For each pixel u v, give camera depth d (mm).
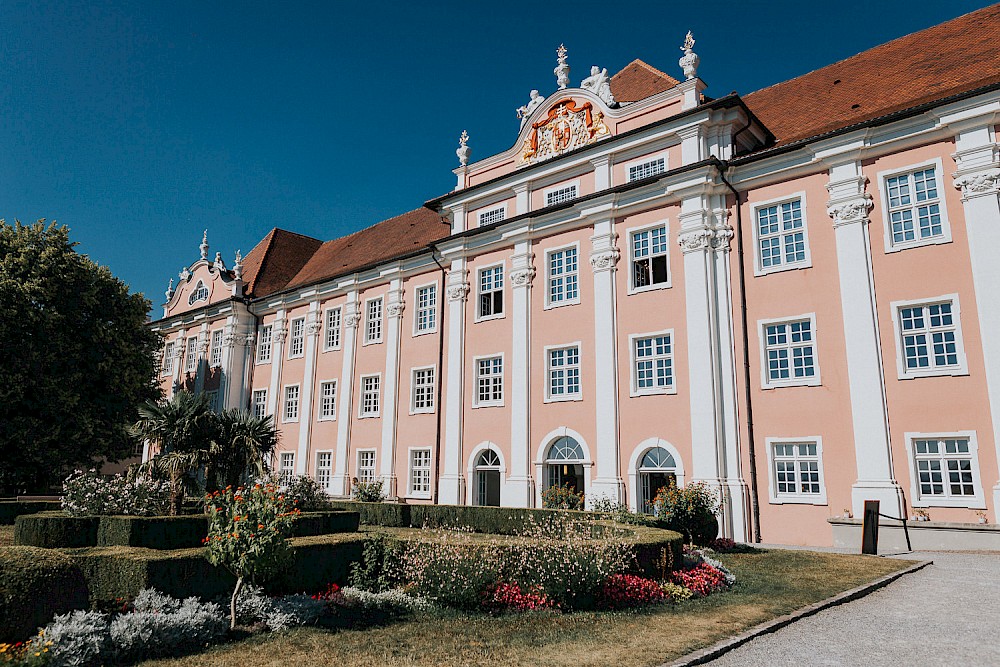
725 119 23891
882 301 20047
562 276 27453
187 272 49031
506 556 11523
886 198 20594
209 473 17688
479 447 28531
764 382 21750
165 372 48969
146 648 8234
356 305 36625
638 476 23578
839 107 24453
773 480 21047
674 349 23516
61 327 32625
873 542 16906
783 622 10062
